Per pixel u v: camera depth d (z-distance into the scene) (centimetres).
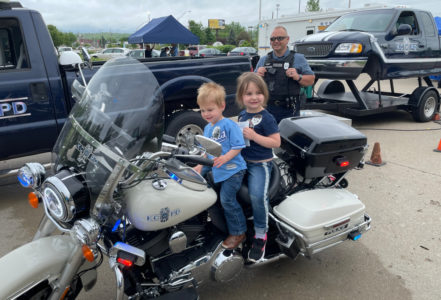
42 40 407
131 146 178
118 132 177
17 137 400
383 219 371
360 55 664
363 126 768
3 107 386
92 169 173
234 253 229
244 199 236
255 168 239
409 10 764
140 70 198
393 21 726
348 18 816
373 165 526
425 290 269
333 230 251
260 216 234
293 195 263
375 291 267
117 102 184
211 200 208
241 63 529
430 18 812
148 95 190
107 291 267
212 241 229
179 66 473
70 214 165
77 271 197
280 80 387
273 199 262
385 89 1244
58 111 419
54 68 412
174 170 178
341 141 260
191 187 199
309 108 720
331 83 856
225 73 512
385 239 335
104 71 198
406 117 851
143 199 182
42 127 411
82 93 211
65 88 421
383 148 609
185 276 210
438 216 376
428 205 400
